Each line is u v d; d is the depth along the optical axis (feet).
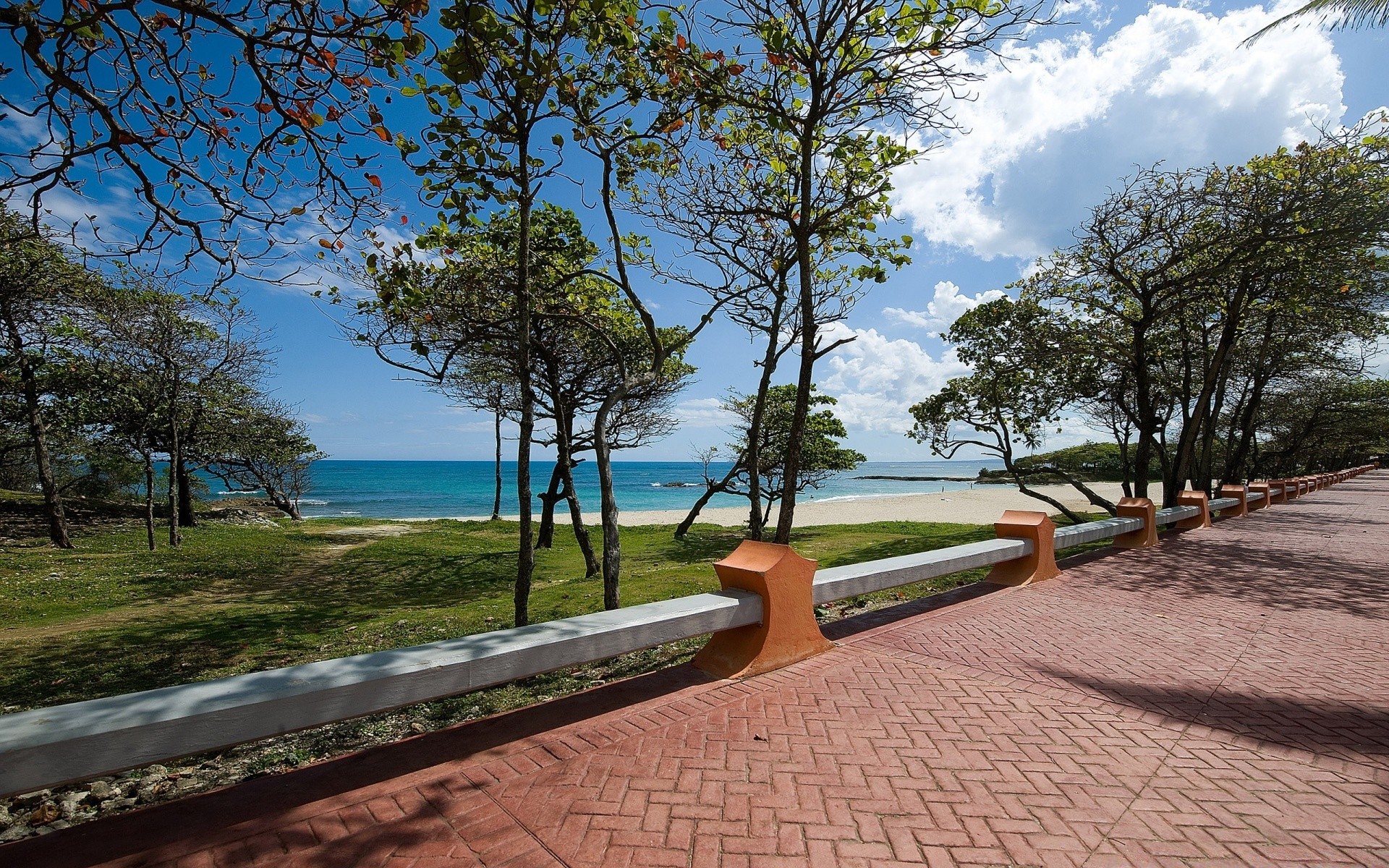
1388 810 9.34
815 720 12.42
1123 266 43.93
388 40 13.30
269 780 9.97
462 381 42.14
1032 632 18.72
